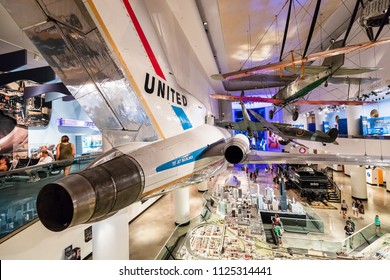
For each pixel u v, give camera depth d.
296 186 14.69
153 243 8.68
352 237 7.64
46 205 1.69
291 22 9.37
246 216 9.48
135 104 2.68
